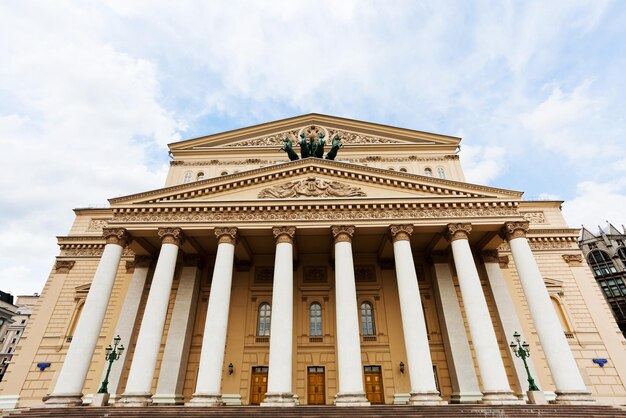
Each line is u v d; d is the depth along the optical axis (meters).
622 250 71.12
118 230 29.00
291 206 29.55
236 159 44.44
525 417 20.03
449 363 30.33
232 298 34.22
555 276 36.12
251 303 34.38
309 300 34.47
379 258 35.88
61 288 36.19
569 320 33.88
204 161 44.47
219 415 20.28
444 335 31.42
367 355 31.94
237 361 31.52
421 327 24.95
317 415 20.23
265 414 20.39
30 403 30.89
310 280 35.31
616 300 69.00
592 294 35.12
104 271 27.44
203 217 29.64
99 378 30.03
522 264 27.23
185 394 29.89
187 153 45.22
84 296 35.62
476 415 20.28
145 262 33.97
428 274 35.06
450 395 29.64
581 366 31.83
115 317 33.09
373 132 46.44
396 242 28.39
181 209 29.88
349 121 46.59
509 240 28.69
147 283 33.72
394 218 29.19
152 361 24.34
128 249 37.03
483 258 33.72
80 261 37.53
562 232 37.97
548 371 30.28
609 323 33.66
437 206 29.64
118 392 28.78
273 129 46.72
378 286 34.88
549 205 40.00
